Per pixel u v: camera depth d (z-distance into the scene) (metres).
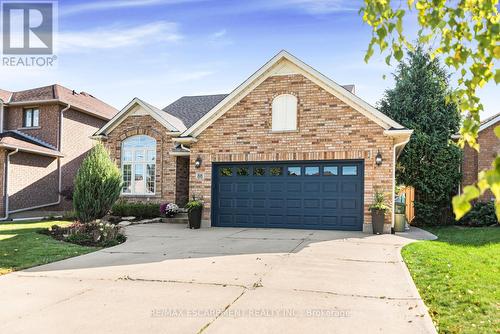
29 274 6.91
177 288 5.82
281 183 13.45
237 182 13.95
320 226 12.95
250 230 12.83
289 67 13.34
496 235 11.56
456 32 2.81
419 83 17.34
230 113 13.92
